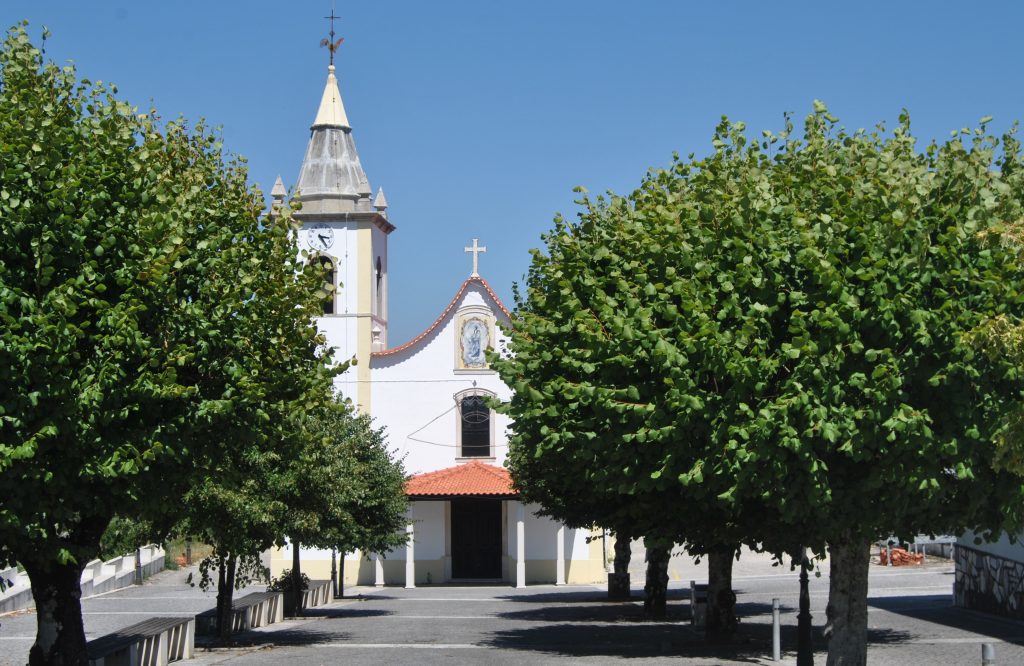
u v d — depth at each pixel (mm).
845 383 16000
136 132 18219
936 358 15852
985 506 17453
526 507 53906
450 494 51531
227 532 26625
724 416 16297
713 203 17812
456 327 54688
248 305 17641
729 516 19281
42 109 16094
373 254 55375
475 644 28844
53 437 15203
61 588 17672
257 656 26031
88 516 17438
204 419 16766
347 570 53844
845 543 18266
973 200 16469
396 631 32562
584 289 19672
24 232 15375
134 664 21766
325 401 19266
